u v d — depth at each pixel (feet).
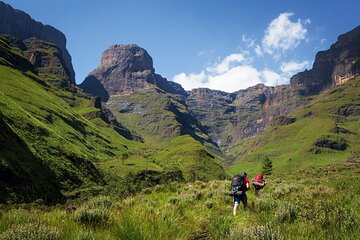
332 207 28.66
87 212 25.07
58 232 18.95
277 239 19.71
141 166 504.43
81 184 347.36
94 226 24.07
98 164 481.05
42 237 18.44
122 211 28.45
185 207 45.01
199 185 92.73
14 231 18.72
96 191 338.54
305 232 22.74
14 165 253.85
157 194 81.87
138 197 74.23
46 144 384.47
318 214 27.09
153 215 25.13
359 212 33.88
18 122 394.11
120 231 21.54
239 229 21.54
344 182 72.23
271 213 31.58
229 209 44.65
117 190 257.75
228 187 74.59
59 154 378.94
